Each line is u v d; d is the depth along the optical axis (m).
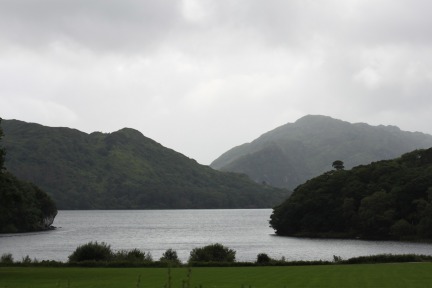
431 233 127.94
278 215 160.00
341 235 145.00
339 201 152.88
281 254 91.62
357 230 144.88
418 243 119.50
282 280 39.22
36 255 90.25
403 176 150.38
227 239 135.38
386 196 142.00
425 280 37.88
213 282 38.22
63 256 88.50
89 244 60.22
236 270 49.09
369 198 142.50
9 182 52.91
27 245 114.00
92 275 44.59
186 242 124.00
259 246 111.69
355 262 56.91
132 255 61.03
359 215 143.38
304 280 38.97
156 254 91.44
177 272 47.28
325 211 152.12
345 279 39.19
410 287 34.12
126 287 35.34
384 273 43.12
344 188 155.75
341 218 149.12
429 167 150.88
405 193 141.62
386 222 138.75
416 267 48.47
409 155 173.25
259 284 36.62
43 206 177.12
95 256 58.81
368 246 111.12
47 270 50.28
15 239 133.62
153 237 142.50
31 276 44.03
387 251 98.19
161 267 54.31
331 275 42.38
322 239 135.88
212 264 55.94
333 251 98.56
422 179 142.12
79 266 55.41
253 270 48.88
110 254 60.88
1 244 116.81
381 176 156.38
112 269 51.62
